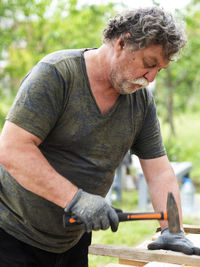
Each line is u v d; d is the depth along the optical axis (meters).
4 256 1.90
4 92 7.26
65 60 1.74
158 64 1.68
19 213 1.87
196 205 6.28
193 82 8.66
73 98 1.74
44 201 1.82
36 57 5.98
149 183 2.10
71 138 1.79
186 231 2.23
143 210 5.81
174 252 1.74
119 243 4.43
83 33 6.55
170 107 8.73
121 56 1.68
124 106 1.87
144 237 4.66
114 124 1.85
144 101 1.95
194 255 1.71
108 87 1.78
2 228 1.91
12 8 5.92
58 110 1.72
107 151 1.88
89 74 1.77
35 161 1.66
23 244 1.91
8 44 6.24
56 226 1.89
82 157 1.84
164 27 1.57
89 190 1.91
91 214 1.64
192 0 7.15
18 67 6.34
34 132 1.67
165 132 10.98
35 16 6.32
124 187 7.24
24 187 1.71
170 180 2.08
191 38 7.40
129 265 1.95
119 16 1.68
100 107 1.80
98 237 4.58
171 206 1.74
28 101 1.66
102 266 3.72
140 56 1.64
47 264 1.99
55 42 6.33
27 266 1.90
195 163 9.51
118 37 1.68
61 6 6.38
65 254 2.07
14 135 1.66
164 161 2.11
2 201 1.92
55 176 1.69
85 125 1.78
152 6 1.67
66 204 1.68
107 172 1.93
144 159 2.12
